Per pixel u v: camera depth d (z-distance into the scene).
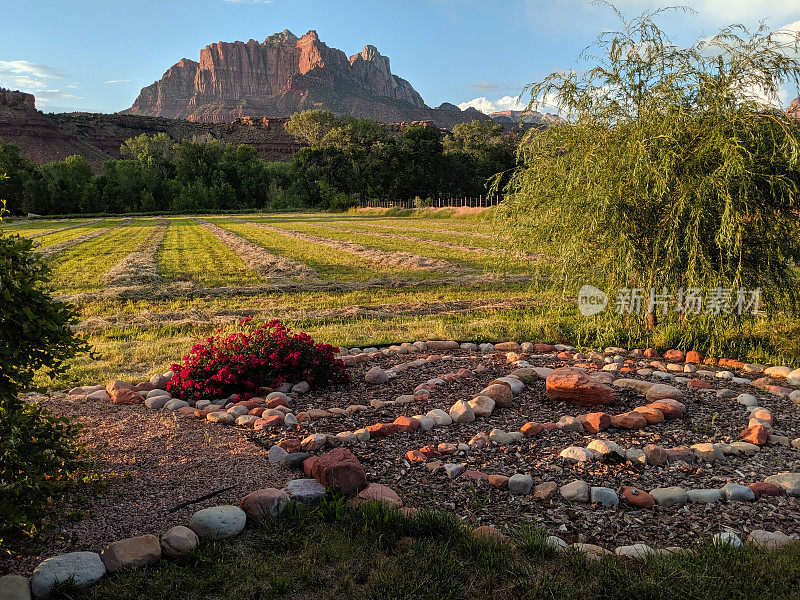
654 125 7.92
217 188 98.94
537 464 4.62
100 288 16.39
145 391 6.84
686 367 7.41
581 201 8.05
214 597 2.91
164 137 116.75
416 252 25.02
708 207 7.64
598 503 3.93
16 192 82.00
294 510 3.73
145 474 4.38
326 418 5.83
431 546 3.35
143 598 2.89
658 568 3.02
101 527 3.55
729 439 5.06
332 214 73.94
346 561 3.23
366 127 116.94
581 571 3.08
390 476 4.45
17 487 3.30
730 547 3.24
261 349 7.05
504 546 3.31
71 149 189.12
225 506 3.67
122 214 87.06
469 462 4.70
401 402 6.32
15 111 190.38
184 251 27.61
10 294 3.17
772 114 7.40
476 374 7.39
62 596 2.89
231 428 5.55
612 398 6.00
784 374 7.00
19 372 3.38
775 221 7.66
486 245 27.80
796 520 3.66
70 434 4.23
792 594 2.81
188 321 11.32
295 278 18.08
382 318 11.73
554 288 9.73
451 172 92.06
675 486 4.20
